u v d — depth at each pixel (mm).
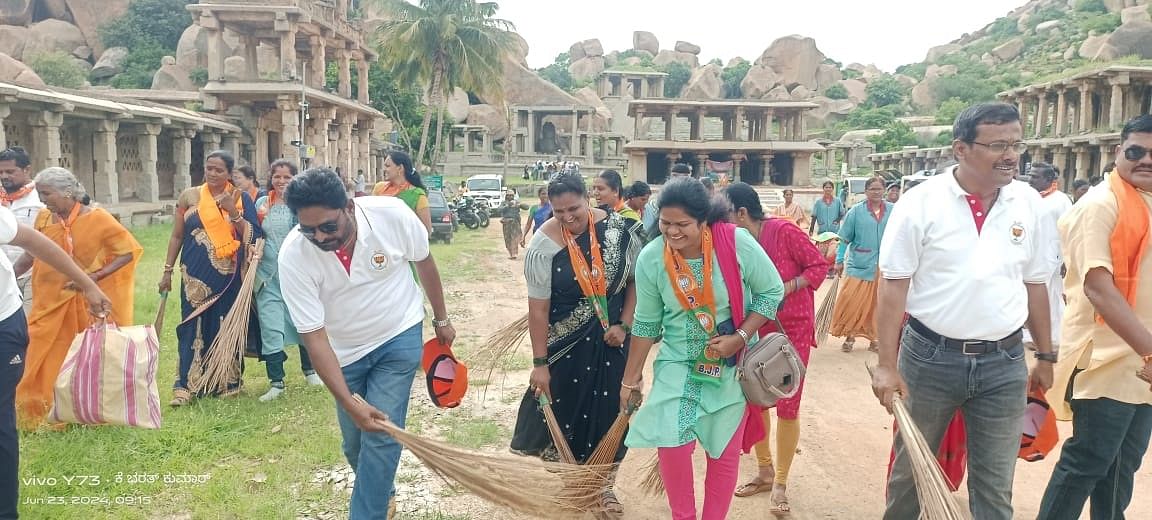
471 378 6324
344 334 3316
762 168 38156
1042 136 31672
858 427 5355
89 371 4266
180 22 44719
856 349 7848
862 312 7484
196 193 5496
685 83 85250
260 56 37938
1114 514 3314
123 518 3645
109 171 18672
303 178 2947
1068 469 3193
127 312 5047
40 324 4715
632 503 4105
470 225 23922
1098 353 3066
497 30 35844
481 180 30875
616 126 69812
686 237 2990
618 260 3756
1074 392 3139
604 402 3848
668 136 38500
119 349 4320
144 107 19844
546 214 11492
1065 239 3162
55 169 4766
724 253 3066
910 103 75875
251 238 5480
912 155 44250
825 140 58844
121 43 43781
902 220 2951
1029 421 3293
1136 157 2945
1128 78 26469
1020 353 2953
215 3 24109
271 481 4074
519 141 57875
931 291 2953
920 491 2660
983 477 3029
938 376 2969
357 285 3238
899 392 2902
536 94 57750
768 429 4176
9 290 3195
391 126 50531
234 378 5516
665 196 2969
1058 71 65312
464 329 8445
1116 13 73688
